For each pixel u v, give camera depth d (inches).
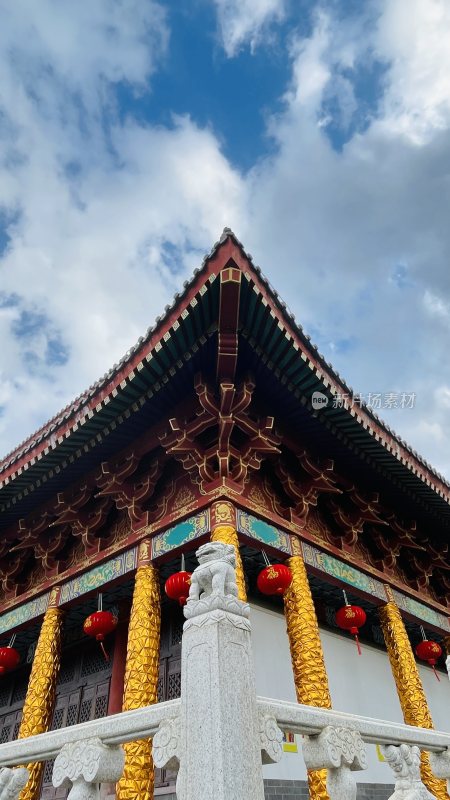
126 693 370.3
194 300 355.6
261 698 158.6
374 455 515.5
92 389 458.3
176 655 521.0
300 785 425.4
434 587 711.7
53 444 466.6
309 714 172.6
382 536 596.1
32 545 578.2
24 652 706.8
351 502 570.6
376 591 547.2
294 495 487.8
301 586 427.5
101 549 503.8
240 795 125.3
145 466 504.4
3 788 182.2
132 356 406.0
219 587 165.8
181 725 143.7
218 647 148.3
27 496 548.7
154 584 427.8
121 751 170.4
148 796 323.9
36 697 457.1
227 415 413.7
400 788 189.9
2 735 662.5
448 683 724.7
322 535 517.3
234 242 347.9
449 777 222.1
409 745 209.8
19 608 568.4
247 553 484.4
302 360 402.9
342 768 174.6
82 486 529.7
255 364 423.2
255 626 495.2
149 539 455.8
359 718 192.5
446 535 675.4
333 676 539.8
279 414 480.4
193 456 435.8
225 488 413.4
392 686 604.4
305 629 401.4
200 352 403.9
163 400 447.8
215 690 139.9
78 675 615.5
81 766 165.8
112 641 596.4
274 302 373.7
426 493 574.2
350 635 610.5
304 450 500.4
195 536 411.8
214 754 129.4
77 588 504.7
